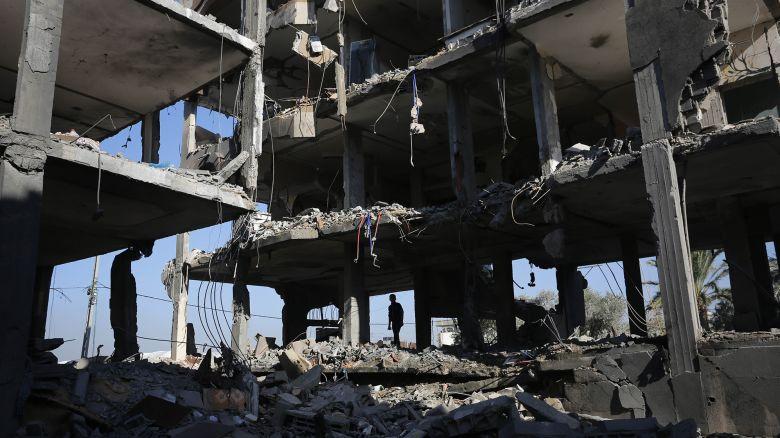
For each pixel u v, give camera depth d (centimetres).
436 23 2128
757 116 1372
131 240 1511
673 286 1039
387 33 2186
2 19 1193
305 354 1744
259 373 1683
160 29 1248
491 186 1466
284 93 2444
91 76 1399
